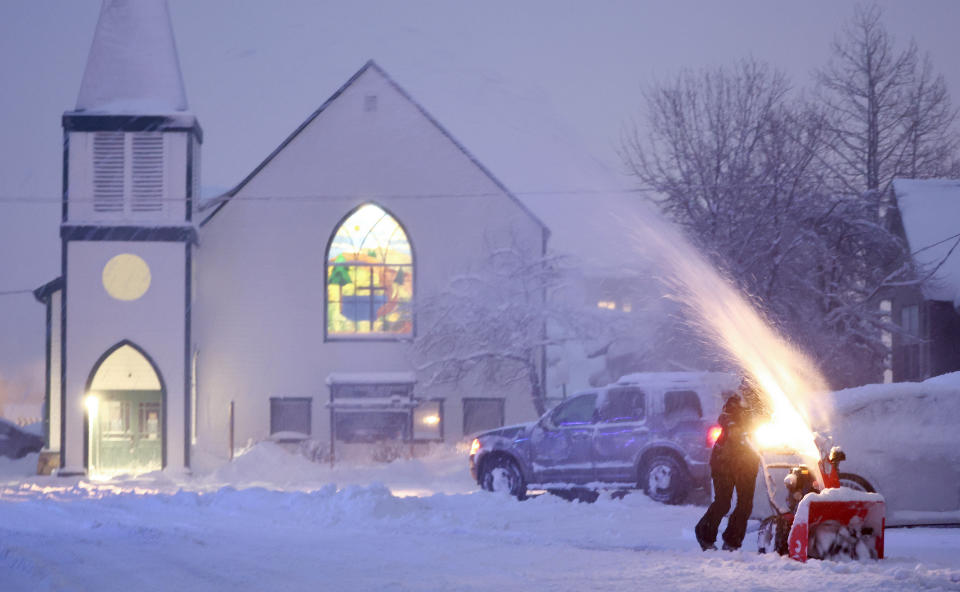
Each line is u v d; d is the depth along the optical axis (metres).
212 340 39.72
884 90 48.44
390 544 11.49
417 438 39.22
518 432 21.06
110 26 37.53
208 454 38.09
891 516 12.84
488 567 9.55
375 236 40.50
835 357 30.08
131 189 36.44
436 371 38.72
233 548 11.20
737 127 32.31
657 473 19.22
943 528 12.88
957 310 34.72
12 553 10.65
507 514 16.30
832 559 9.48
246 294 39.94
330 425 39.28
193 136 37.06
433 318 39.66
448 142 40.34
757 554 9.91
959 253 36.72
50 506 17.48
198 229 38.34
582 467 20.08
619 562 9.72
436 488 28.20
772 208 30.70
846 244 32.59
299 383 39.81
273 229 40.12
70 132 36.28
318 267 40.09
